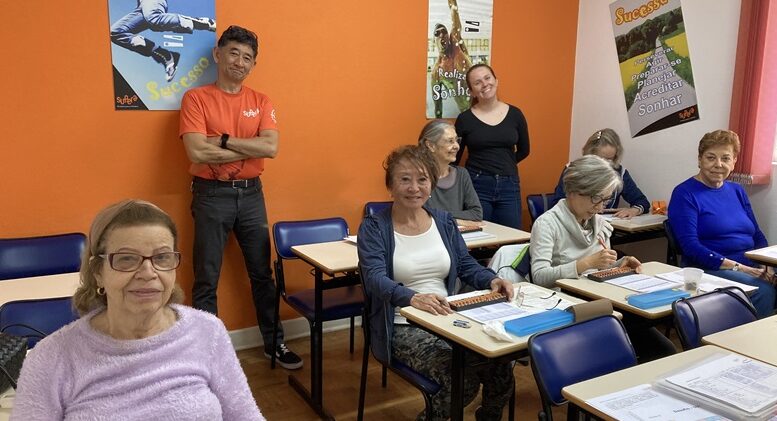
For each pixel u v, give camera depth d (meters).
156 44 3.06
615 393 1.35
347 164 3.72
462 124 3.92
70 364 1.20
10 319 1.79
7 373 1.40
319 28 3.49
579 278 2.36
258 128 3.19
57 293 2.20
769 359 1.58
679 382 1.35
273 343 3.24
